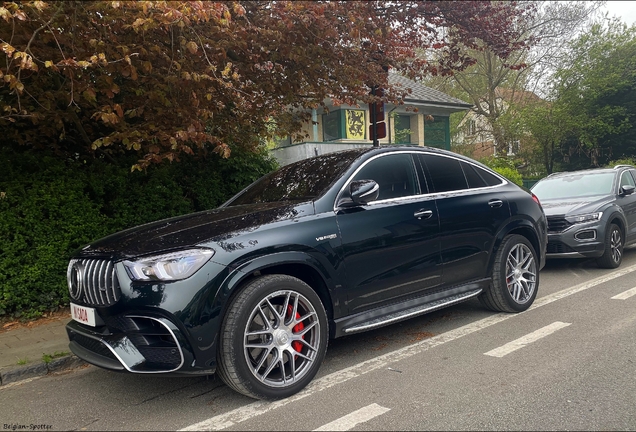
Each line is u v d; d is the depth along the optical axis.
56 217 5.92
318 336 3.55
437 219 4.48
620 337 4.42
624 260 8.54
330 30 6.22
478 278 4.96
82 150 7.15
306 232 3.59
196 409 3.31
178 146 6.29
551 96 24.95
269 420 3.08
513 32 9.03
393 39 7.61
